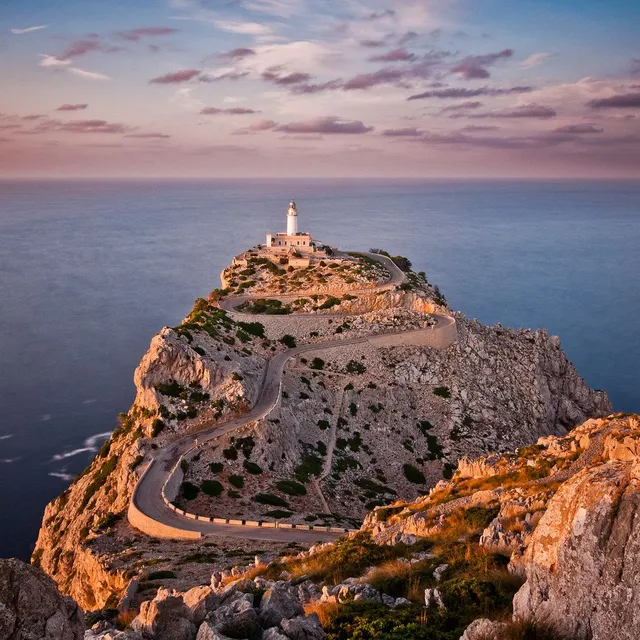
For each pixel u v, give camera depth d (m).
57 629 16.08
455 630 20.77
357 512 91.00
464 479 56.84
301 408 115.81
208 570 54.69
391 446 114.88
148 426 98.94
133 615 30.62
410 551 34.09
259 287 166.12
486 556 26.83
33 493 137.75
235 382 109.38
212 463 91.75
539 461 50.19
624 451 42.25
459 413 124.56
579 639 16.30
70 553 80.06
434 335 138.38
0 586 15.91
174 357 108.75
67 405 190.00
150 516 76.06
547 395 137.00
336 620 22.53
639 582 15.16
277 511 81.69
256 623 20.64
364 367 131.62
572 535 17.02
